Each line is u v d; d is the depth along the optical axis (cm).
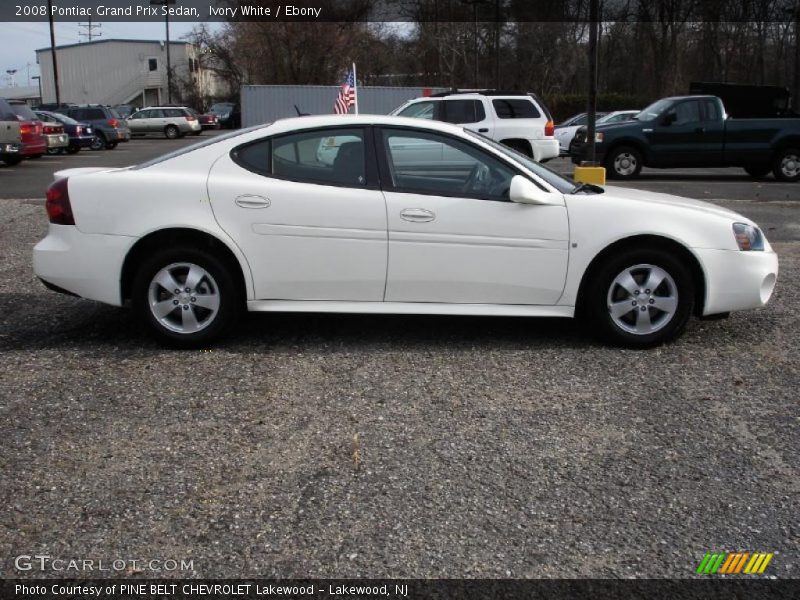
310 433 400
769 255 541
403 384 469
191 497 337
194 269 512
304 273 512
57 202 512
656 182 1666
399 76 5144
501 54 5009
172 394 449
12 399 439
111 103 7338
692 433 406
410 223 508
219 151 518
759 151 1683
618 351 534
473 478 356
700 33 4738
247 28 4734
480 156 522
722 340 562
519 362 510
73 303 649
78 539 305
